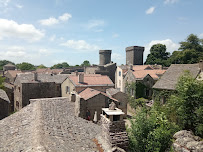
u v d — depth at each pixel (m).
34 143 6.08
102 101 23.88
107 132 7.92
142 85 31.97
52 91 35.28
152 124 11.91
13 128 9.09
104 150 7.28
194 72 20.59
